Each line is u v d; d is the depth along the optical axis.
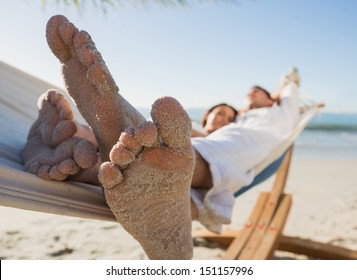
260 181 0.66
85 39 0.35
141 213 0.35
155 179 0.34
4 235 0.80
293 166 2.34
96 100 0.35
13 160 0.43
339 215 1.12
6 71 0.69
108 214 0.40
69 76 0.36
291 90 0.81
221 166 0.48
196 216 0.48
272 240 0.68
